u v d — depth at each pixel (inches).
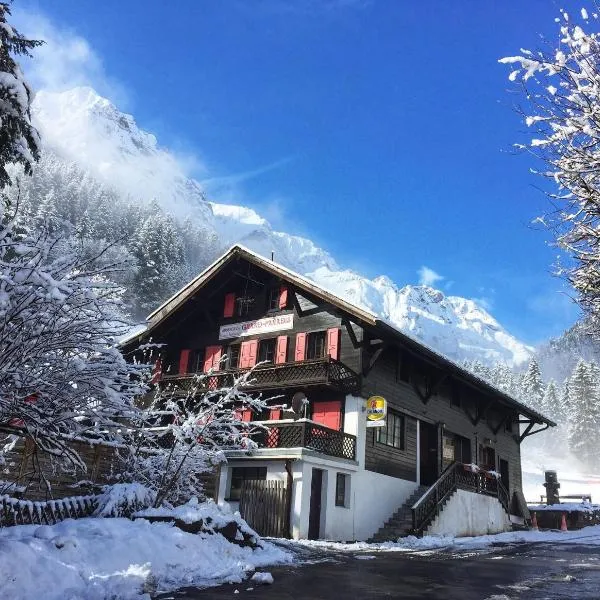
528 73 225.9
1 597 238.2
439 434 962.1
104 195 4271.7
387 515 825.5
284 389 839.1
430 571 442.3
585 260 236.8
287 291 921.5
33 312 254.5
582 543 751.1
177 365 1019.3
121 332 290.2
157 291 3139.8
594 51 220.1
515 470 1236.5
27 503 359.3
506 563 506.0
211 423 513.3
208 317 999.6
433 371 978.1
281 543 581.0
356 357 818.2
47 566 270.2
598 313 244.8
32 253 267.4
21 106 392.2
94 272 281.1
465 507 912.9
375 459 821.9
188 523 416.5
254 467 757.3
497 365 4980.3
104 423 298.2
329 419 820.6
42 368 268.8
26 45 428.5
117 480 506.6
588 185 225.3
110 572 304.7
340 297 817.5
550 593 351.6
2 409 259.9
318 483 737.0
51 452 283.6
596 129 222.1
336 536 725.3
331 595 326.0
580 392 3221.0
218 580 350.6
